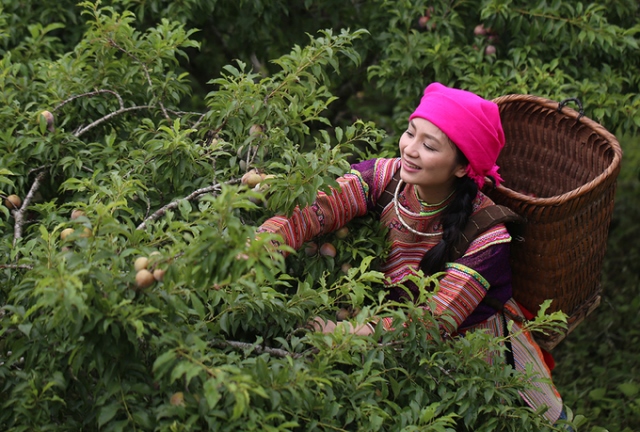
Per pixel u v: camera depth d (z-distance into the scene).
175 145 2.54
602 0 4.22
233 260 1.74
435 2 4.00
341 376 2.13
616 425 3.73
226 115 2.71
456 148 2.40
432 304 2.26
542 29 3.93
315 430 1.99
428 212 2.55
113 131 3.05
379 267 2.65
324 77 2.89
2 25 3.67
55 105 2.94
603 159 3.09
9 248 2.32
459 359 2.31
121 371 1.91
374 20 4.23
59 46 3.89
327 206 2.53
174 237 1.99
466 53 3.98
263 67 4.96
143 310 1.80
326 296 2.26
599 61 4.15
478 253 2.48
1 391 2.00
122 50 3.01
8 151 2.76
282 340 2.19
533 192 3.39
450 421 2.17
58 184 2.93
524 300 2.84
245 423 1.84
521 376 2.33
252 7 4.05
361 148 5.05
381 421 2.02
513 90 3.71
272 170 2.66
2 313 2.14
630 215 5.69
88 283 1.81
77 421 2.03
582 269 2.85
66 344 1.90
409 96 4.00
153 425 1.90
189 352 1.80
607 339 4.52
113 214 2.47
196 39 4.64
